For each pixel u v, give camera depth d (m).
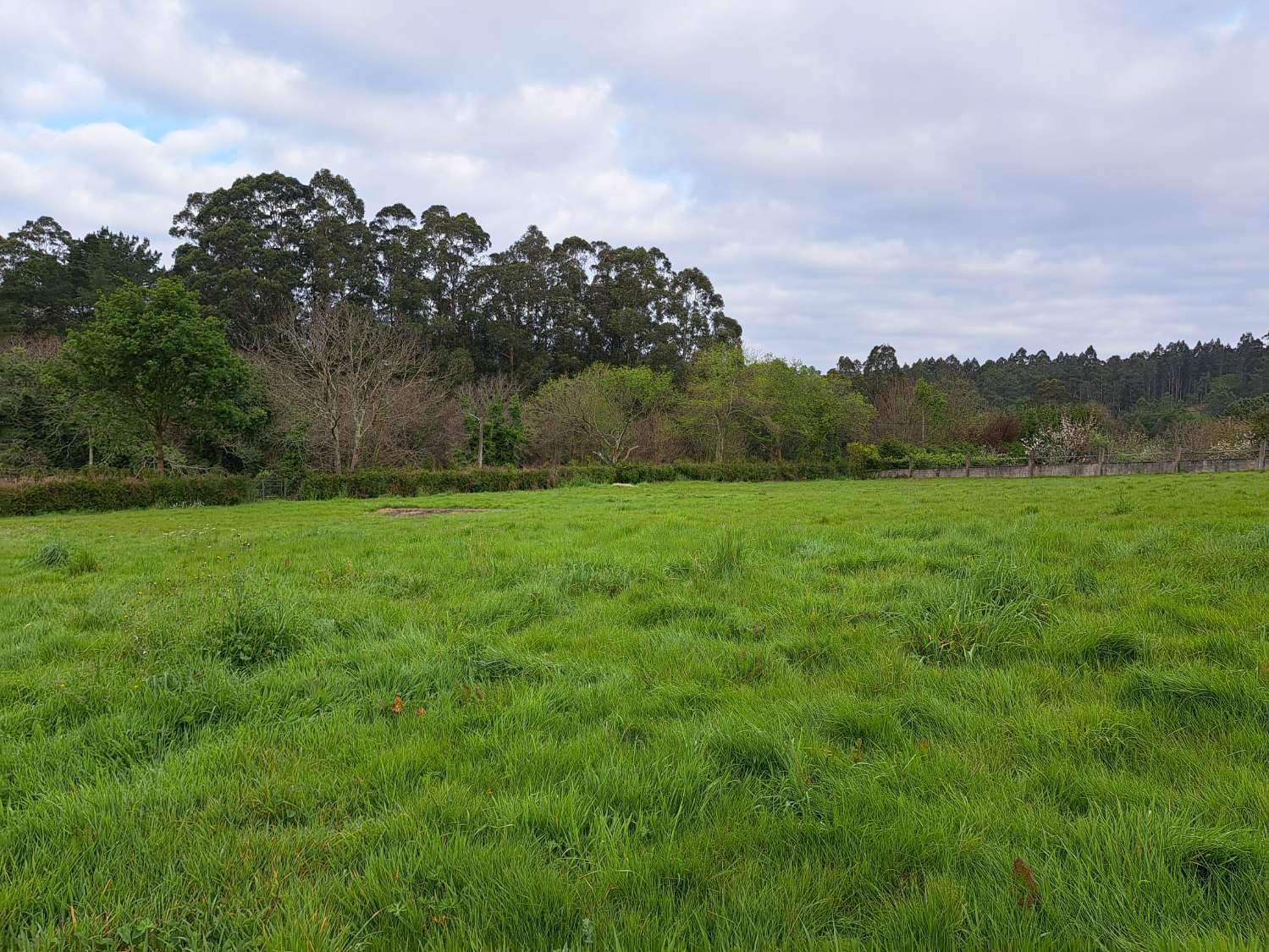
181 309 24.55
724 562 6.60
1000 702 3.32
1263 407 40.91
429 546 9.12
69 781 2.73
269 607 4.72
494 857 2.15
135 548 9.90
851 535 8.97
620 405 43.91
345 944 1.82
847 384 50.62
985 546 7.50
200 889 2.05
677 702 3.49
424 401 38.44
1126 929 1.81
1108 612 4.68
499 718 3.25
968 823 2.29
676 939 1.81
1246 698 3.04
